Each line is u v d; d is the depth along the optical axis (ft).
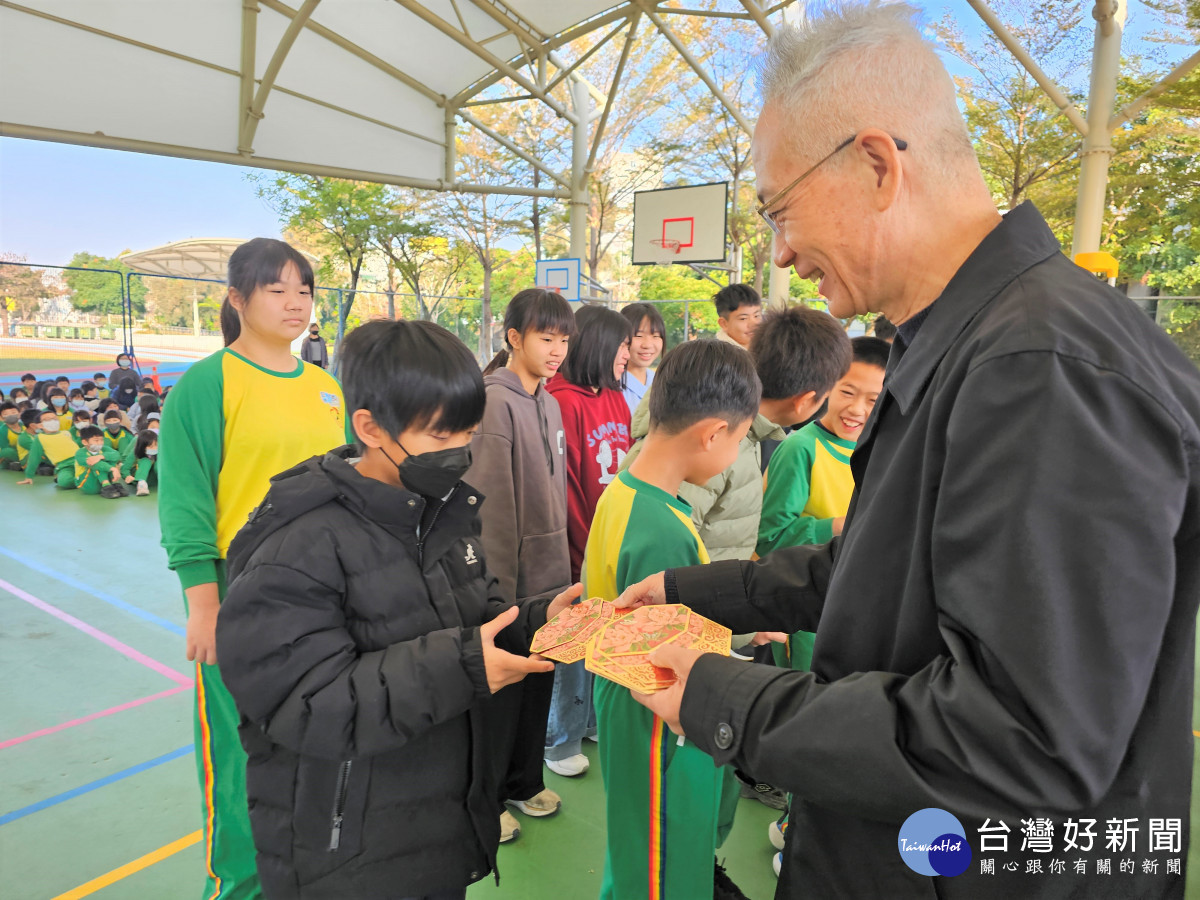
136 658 10.52
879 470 2.58
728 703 2.38
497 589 4.42
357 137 26.05
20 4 17.06
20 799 7.02
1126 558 1.78
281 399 5.63
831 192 2.55
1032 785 1.84
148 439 22.25
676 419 4.14
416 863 3.59
